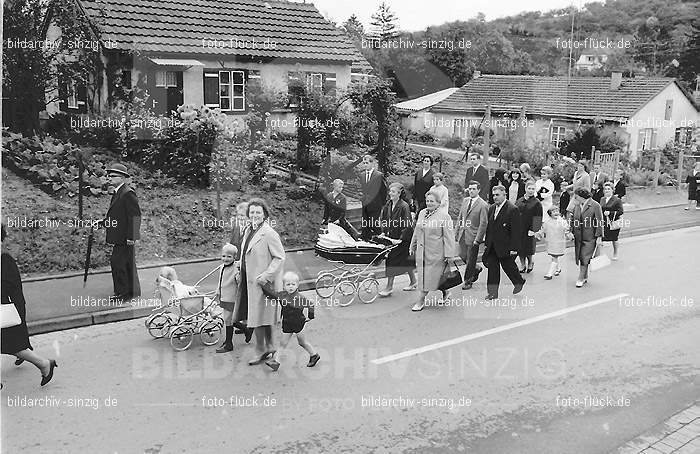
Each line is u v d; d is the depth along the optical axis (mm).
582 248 12383
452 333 9547
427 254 10516
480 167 14672
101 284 11148
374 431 6566
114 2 19734
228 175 15914
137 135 16328
